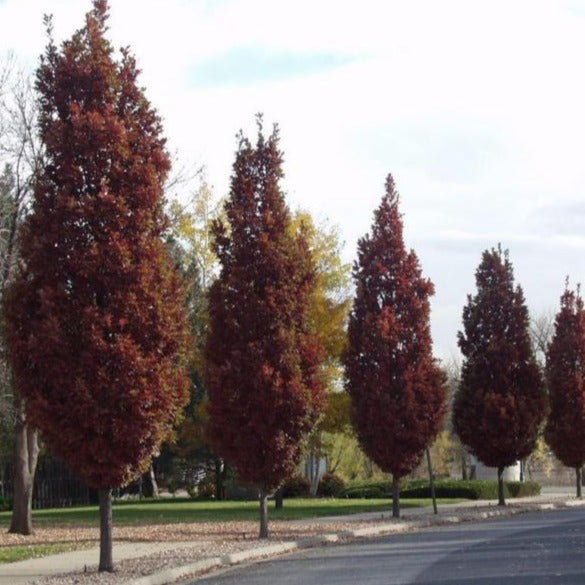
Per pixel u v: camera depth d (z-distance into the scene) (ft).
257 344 84.58
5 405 90.17
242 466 85.10
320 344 88.63
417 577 57.06
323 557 72.28
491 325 130.52
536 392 130.11
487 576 56.75
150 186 61.98
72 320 60.13
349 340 110.32
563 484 229.86
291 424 84.89
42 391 60.70
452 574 58.18
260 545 78.59
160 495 181.98
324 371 103.55
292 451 85.30
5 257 85.81
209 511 120.37
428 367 109.19
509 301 130.72
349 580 56.75
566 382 148.15
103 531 62.54
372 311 109.91
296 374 85.10
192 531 91.71
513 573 57.93
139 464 61.52
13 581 58.03
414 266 110.52
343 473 173.47
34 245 60.49
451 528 97.76
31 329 60.54
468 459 218.18
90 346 59.52
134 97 63.57
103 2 63.77
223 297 86.28
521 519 108.47
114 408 60.18
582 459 148.56
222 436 85.97
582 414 147.33
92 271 60.13
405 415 107.14
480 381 129.70
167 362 61.77
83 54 62.75
